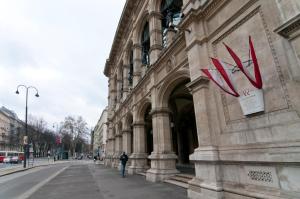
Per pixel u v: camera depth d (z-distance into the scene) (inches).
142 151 633.0
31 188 444.8
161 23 563.5
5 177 716.0
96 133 4165.8
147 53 690.2
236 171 242.5
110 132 1168.2
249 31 242.5
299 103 184.2
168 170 451.8
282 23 197.8
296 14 179.9
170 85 453.1
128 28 839.1
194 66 320.5
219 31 290.2
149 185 411.2
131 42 820.0
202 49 316.2
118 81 1022.4
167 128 474.3
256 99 220.8
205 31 317.1
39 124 2994.6
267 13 220.4
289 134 189.3
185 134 754.8
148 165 697.0
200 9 320.8
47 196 342.3
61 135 2812.5
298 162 175.0
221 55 284.4
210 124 287.7
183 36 377.7
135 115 665.0
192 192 295.4
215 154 267.1
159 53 522.6
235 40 262.8
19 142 2758.4
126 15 812.6
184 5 368.8
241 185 233.6
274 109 206.7
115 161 965.8
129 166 687.1
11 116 3683.6
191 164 698.2
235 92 244.4
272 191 198.4
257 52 229.3
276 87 206.1
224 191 251.0
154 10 561.9
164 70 470.0
